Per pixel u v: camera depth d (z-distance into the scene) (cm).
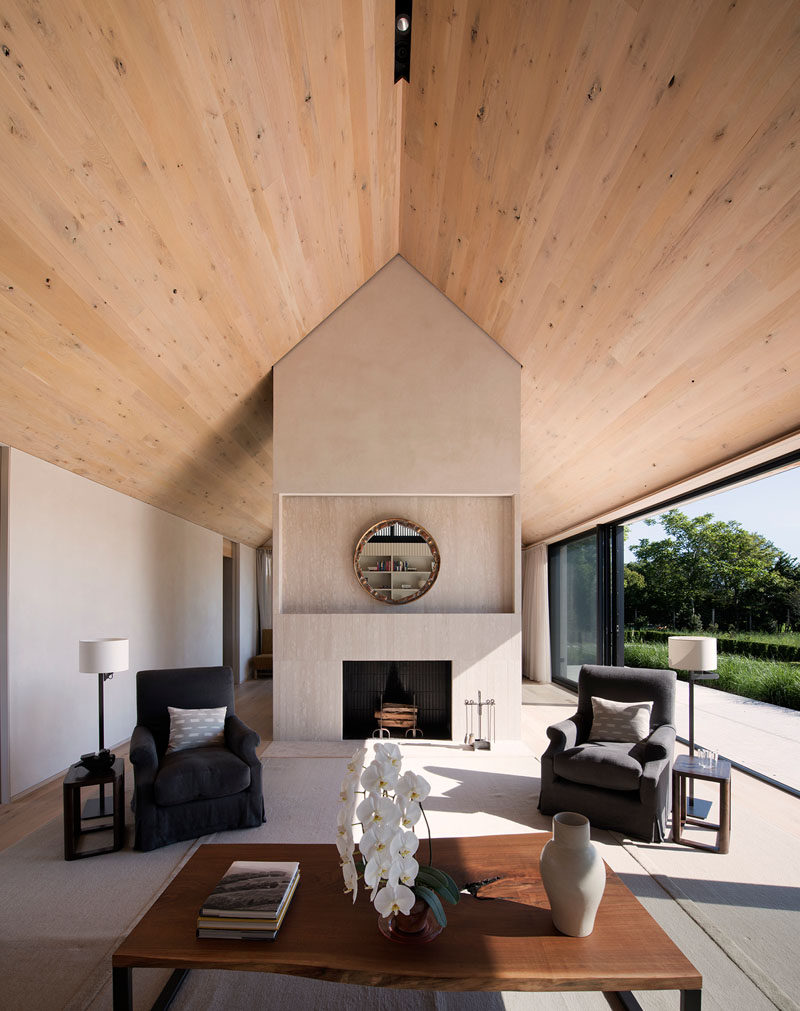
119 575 522
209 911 174
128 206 286
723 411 371
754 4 200
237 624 882
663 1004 197
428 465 537
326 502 562
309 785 409
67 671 438
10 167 235
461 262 472
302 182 365
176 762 328
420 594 552
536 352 484
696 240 288
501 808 367
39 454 402
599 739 377
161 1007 192
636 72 249
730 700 529
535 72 284
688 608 613
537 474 629
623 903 191
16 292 284
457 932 175
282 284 440
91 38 217
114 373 379
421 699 555
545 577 824
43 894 264
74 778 306
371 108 360
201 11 238
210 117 280
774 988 202
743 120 233
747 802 371
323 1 273
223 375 479
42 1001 196
